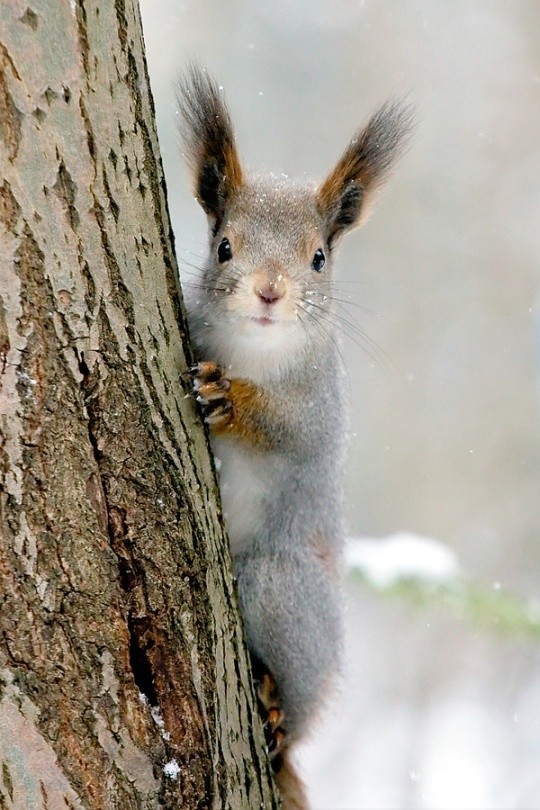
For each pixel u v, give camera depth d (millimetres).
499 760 18031
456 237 24938
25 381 5957
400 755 18234
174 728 6402
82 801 5988
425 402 24000
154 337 6680
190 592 6598
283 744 9664
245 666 7293
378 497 23406
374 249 24906
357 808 17406
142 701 6227
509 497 23328
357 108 25719
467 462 23562
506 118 25297
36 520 5969
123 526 6309
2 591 5867
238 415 9367
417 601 12414
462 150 25250
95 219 6227
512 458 23609
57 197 6035
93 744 6031
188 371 7016
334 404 10219
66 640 5996
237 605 7320
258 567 9562
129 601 6297
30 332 5961
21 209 5906
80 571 6070
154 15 25484
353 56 26062
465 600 12367
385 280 24703
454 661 19406
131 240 6480
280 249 9695
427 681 19266
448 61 25797
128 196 6445
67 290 6094
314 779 17922
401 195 25047
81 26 6082
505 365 24188
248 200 10055
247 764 7082
